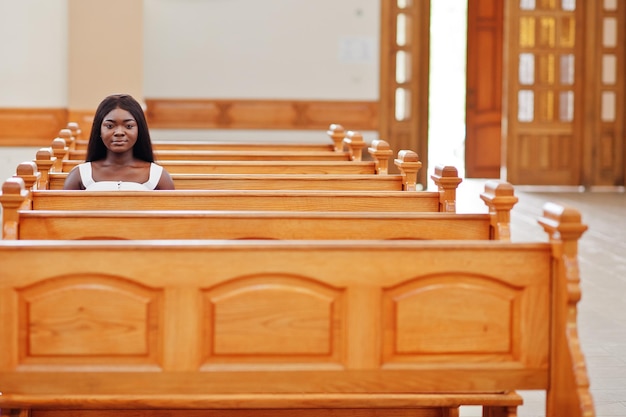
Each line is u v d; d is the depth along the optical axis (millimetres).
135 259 2797
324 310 2863
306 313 2857
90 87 9938
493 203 3635
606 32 12711
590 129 12766
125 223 3598
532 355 2922
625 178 12883
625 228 9461
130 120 4938
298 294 2854
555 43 12625
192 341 2834
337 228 3705
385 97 11836
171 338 2826
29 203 4051
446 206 4352
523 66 12609
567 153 12805
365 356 2877
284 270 2838
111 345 2812
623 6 12680
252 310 2844
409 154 5238
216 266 2816
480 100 14375
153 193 4219
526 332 2914
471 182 13750
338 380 2881
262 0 11414
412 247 2867
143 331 2820
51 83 10008
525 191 12430
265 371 2857
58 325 2793
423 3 11984
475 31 14266
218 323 2834
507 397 3168
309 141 11672
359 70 11703
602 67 12727
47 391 2807
